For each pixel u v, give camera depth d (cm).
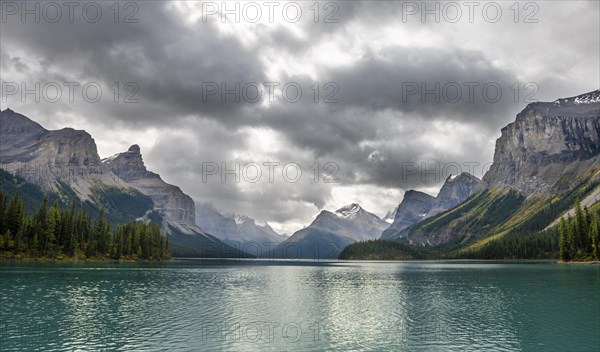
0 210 19475
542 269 16575
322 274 17288
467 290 9556
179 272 16125
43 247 19775
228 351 4231
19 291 8150
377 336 4953
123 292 8631
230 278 13900
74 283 9862
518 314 6262
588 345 4481
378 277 14888
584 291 8738
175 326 5353
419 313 6494
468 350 4325
